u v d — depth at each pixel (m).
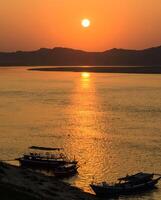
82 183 79.31
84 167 87.81
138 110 168.62
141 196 74.94
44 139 111.81
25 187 48.34
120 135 117.06
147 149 100.56
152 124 134.75
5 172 54.09
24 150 99.81
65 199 49.38
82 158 93.94
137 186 76.31
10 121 139.12
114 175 82.81
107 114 157.75
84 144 106.62
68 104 188.75
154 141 109.12
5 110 165.62
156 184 79.81
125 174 83.25
